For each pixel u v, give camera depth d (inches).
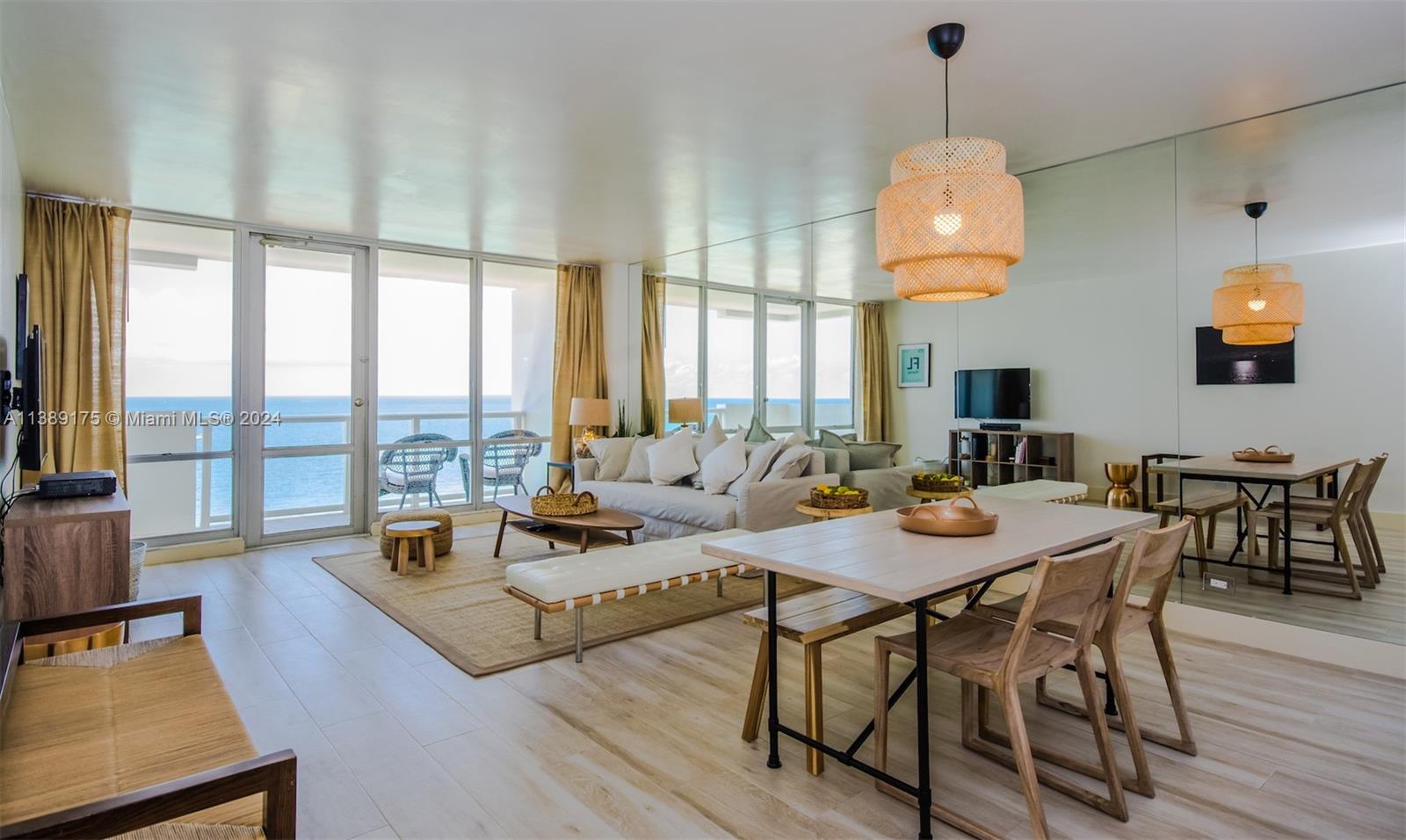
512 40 96.5
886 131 130.0
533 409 261.7
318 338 215.3
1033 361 164.4
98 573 89.2
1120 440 147.9
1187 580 135.9
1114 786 73.7
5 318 107.1
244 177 155.9
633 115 122.6
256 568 181.6
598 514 176.2
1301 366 124.5
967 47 98.2
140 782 54.0
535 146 137.9
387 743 90.0
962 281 94.2
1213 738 91.0
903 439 208.7
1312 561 121.7
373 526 218.5
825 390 255.0
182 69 104.6
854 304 240.1
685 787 80.0
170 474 192.1
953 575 70.6
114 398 175.9
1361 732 92.7
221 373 198.7
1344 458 119.6
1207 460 134.7
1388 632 113.5
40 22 90.7
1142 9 87.4
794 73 106.6
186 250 193.3
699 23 92.0
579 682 109.8
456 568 180.5
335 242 216.2
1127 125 128.0
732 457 198.2
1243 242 130.0
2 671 66.7
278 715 97.9
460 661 117.2
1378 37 94.9
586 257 250.8
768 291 286.2
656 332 273.3
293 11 89.0
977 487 179.8
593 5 87.7
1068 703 100.3
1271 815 74.3
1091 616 76.2
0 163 90.7
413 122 125.7
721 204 180.1
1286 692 105.4
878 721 79.8
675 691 106.6
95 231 173.8
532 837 70.9
